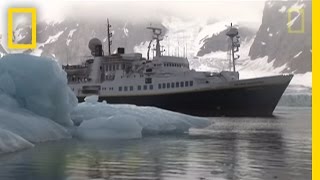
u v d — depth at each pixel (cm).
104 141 2314
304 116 6919
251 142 2353
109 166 1417
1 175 1238
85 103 3259
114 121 2550
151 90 6900
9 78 2467
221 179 1195
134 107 3303
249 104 6475
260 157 1686
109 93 7362
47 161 1521
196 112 6644
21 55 2538
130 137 2559
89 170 1337
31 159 1570
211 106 6538
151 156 1697
